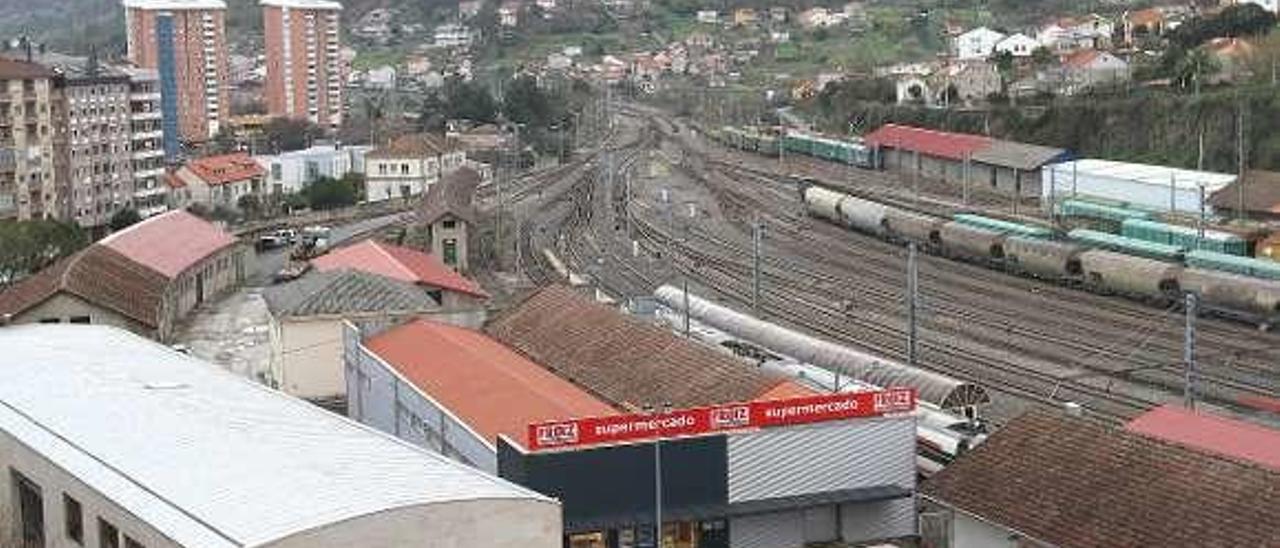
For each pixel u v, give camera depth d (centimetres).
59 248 10906
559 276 9938
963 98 18288
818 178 15550
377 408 5925
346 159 17688
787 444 4469
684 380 5216
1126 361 7081
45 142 13650
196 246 9619
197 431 4169
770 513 4438
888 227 11212
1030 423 4447
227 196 16062
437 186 13162
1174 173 11756
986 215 11744
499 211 12275
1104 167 12331
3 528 4459
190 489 3684
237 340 8144
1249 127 12781
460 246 10425
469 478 3712
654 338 5616
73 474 3947
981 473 4350
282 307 6725
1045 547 4009
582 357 5722
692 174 16012
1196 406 5850
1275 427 5369
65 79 13950
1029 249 9506
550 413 4762
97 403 4559
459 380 5344
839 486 4525
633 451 4359
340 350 6675
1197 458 4012
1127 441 4184
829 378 5831
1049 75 17850
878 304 8831
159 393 4644
